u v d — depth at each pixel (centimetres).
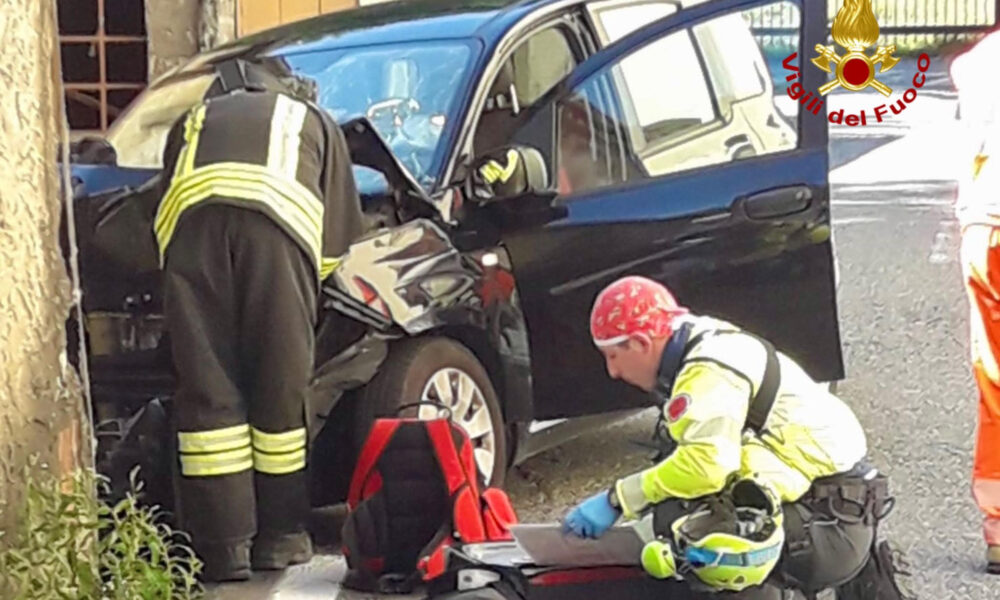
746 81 851
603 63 815
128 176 777
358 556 662
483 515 656
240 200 660
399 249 718
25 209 462
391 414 703
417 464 657
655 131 821
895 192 1756
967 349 1110
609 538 524
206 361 666
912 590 641
